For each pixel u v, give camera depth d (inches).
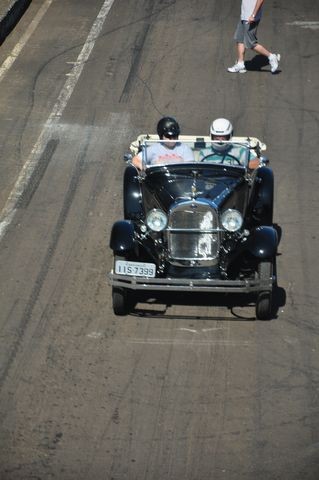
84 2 2711.6
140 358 1242.6
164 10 2640.3
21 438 1085.8
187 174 1387.8
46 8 2669.8
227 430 1101.7
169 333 1300.4
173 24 2539.4
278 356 1251.8
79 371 1214.3
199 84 2194.9
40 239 1557.6
